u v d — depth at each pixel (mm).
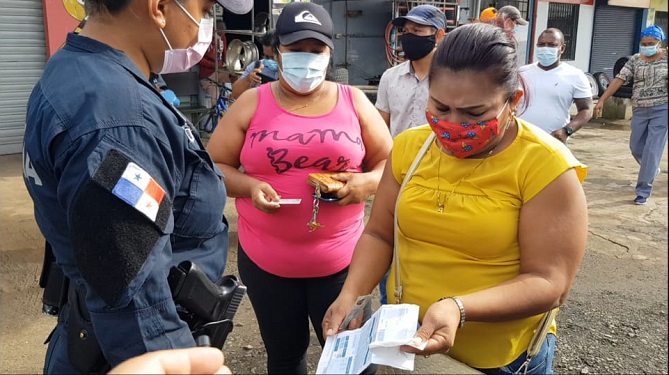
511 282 1512
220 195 1543
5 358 3004
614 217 5719
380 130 2469
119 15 1372
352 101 2430
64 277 1544
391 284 1791
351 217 2352
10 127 7812
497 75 1460
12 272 4039
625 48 16828
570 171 1517
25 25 7688
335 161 2293
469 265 1599
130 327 1271
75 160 1213
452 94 1481
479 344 1630
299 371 2506
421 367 1417
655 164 6035
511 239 1560
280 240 2293
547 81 4438
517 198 1556
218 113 8516
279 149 2266
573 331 3465
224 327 1564
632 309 3748
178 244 1517
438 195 1616
